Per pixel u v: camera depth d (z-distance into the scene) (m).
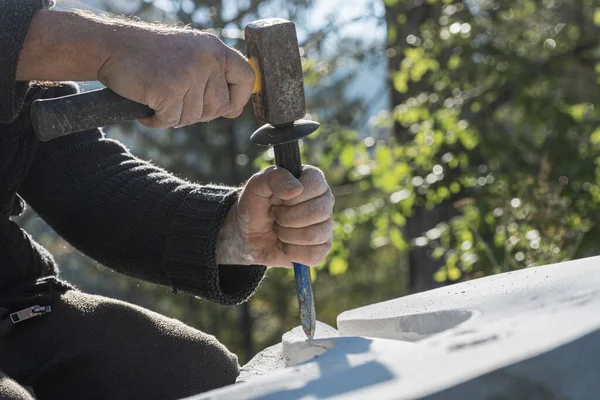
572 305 1.04
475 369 0.80
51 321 1.61
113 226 1.87
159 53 1.36
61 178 1.91
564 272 1.29
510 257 3.16
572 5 7.49
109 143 2.00
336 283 13.95
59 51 1.37
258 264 1.87
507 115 8.35
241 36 6.37
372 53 7.82
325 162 6.81
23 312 1.59
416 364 0.88
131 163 1.97
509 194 5.67
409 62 7.06
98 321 1.63
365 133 8.23
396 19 7.48
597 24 7.38
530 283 1.26
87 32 1.37
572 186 5.89
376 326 1.36
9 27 1.35
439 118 6.70
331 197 1.72
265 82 1.52
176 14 8.39
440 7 7.46
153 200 1.88
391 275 13.70
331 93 9.98
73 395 1.56
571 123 6.78
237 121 11.08
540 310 1.05
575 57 7.36
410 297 1.49
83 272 11.26
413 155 6.73
